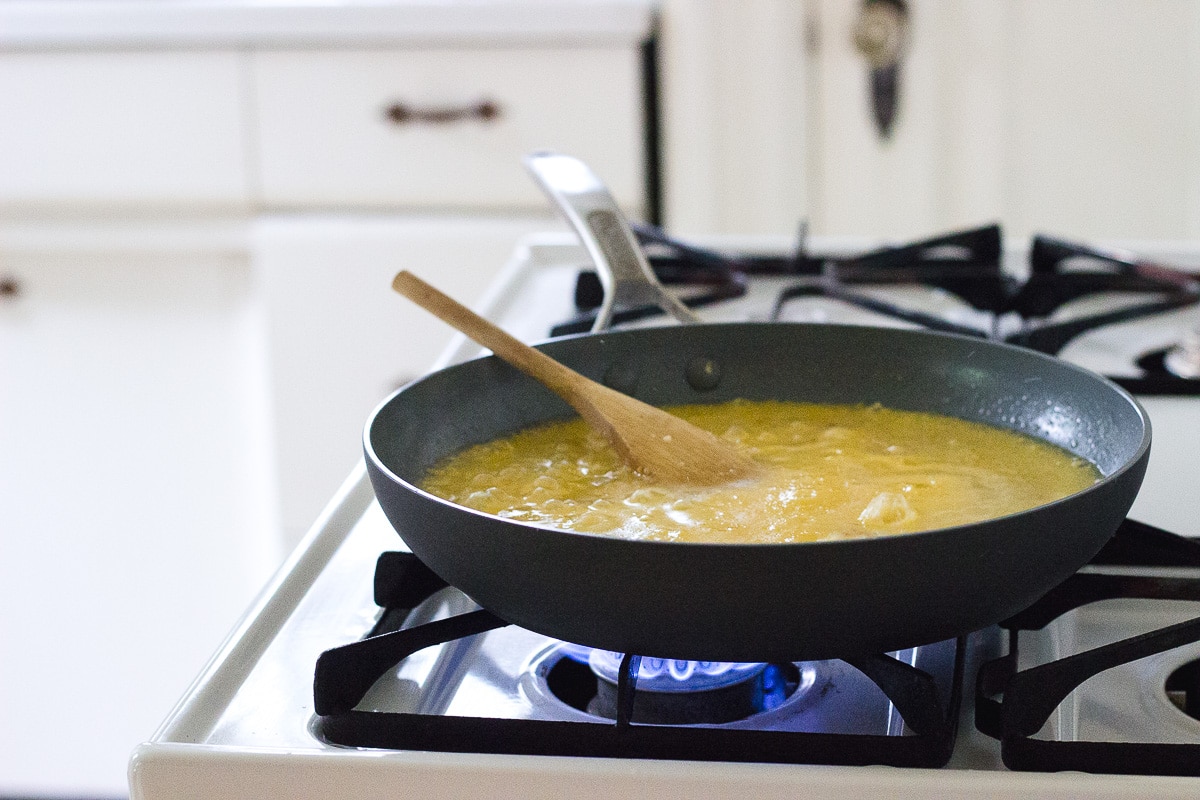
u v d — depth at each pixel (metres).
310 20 2.07
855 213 2.19
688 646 0.87
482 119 2.10
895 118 2.16
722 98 2.15
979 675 0.98
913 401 1.30
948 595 0.85
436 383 1.25
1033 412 1.26
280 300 2.15
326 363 2.16
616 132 2.11
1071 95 2.15
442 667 1.07
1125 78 2.14
